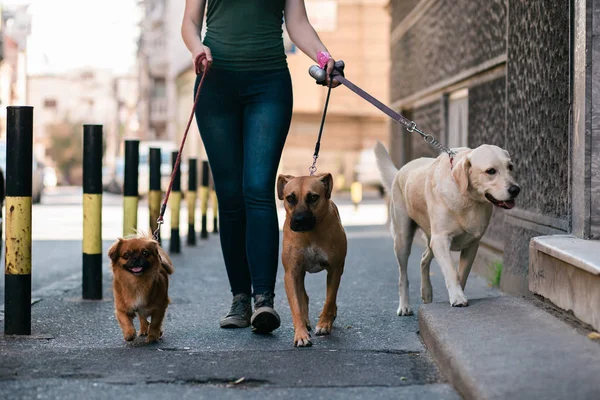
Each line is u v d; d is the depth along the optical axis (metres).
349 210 22.47
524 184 6.38
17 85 34.81
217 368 4.21
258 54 5.28
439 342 4.21
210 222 17.16
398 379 4.00
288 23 5.53
